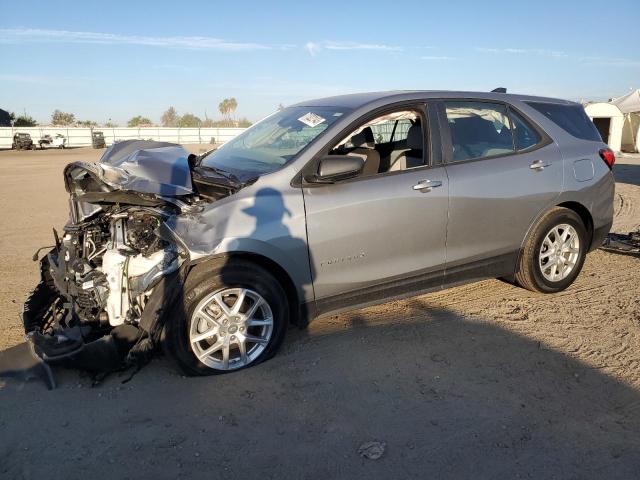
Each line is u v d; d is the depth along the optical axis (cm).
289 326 461
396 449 301
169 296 357
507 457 293
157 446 306
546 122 513
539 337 433
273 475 282
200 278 361
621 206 1038
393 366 391
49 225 960
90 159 3256
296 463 291
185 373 375
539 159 492
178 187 388
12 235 868
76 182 405
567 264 521
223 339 376
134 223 388
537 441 306
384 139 495
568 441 306
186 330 363
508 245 486
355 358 403
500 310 488
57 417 334
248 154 453
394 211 420
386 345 423
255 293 379
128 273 377
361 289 425
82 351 358
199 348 372
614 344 420
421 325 458
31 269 655
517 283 524
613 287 544
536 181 485
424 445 304
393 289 440
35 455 299
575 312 482
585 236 530
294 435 315
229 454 299
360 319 473
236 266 370
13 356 387
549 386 363
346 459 293
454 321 465
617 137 2653
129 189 376
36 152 4431
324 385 367
